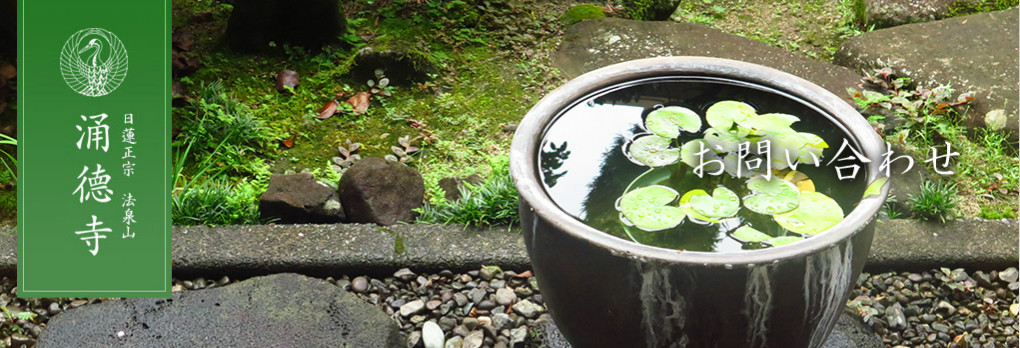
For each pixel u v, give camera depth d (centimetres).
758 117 273
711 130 276
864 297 349
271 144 439
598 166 268
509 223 372
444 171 425
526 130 269
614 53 511
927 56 491
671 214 246
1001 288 357
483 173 427
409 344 331
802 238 241
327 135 449
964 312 347
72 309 330
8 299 348
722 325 249
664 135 271
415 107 471
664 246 243
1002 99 457
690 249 243
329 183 402
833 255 244
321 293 337
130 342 317
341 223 379
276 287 339
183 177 413
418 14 545
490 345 331
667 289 241
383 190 384
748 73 287
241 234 365
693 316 246
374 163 401
